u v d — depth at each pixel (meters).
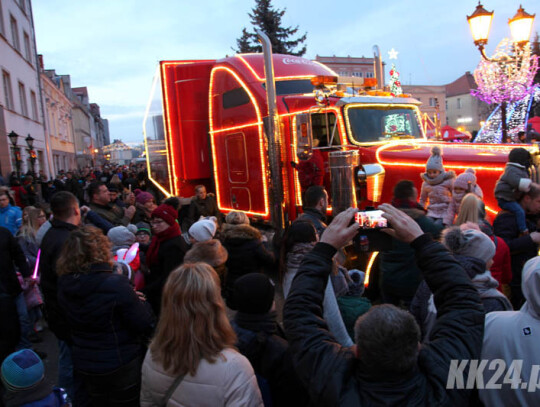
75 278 2.69
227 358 1.93
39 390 2.23
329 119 6.24
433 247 1.69
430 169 4.90
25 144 21.56
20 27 22.38
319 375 1.49
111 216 5.46
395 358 1.38
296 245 2.83
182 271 2.03
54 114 36.03
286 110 6.54
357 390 1.45
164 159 8.95
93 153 66.75
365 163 5.98
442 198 4.85
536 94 15.50
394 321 1.42
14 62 20.67
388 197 5.73
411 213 3.65
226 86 7.71
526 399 1.78
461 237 2.64
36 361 2.25
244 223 4.59
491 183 5.04
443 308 1.62
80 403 3.20
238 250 4.29
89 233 2.78
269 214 6.72
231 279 4.27
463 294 1.60
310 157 5.63
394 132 6.45
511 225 4.29
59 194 3.54
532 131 10.73
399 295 3.79
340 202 5.21
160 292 3.90
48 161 27.33
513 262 4.18
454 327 1.54
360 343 1.44
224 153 7.96
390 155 5.68
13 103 20.02
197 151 8.52
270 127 6.18
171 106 8.45
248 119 7.13
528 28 7.19
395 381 1.42
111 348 2.71
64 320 3.34
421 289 2.81
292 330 1.61
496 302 2.46
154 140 9.70
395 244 3.72
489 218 5.05
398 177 5.60
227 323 2.03
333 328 2.49
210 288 1.99
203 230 4.27
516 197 4.39
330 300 2.52
